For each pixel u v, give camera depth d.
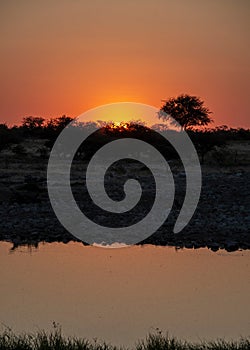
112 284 45.97
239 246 59.88
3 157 141.50
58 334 33.31
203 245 60.22
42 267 51.53
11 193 84.44
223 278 47.91
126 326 36.09
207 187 88.00
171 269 50.94
